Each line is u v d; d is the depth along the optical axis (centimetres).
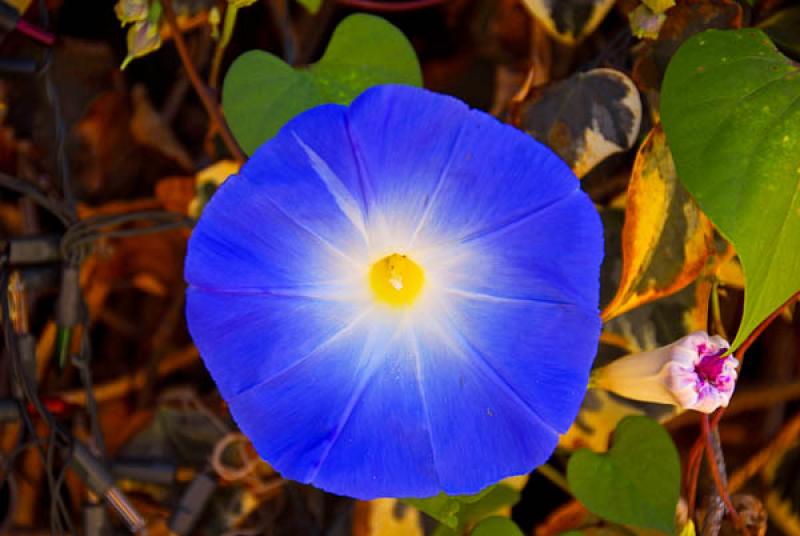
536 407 36
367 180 35
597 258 35
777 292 35
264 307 35
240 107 39
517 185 35
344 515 44
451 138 35
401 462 36
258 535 45
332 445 36
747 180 35
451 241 36
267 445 36
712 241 39
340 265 36
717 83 36
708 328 41
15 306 41
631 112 41
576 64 45
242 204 35
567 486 42
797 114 36
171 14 41
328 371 36
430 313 37
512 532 40
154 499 45
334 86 39
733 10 40
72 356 42
